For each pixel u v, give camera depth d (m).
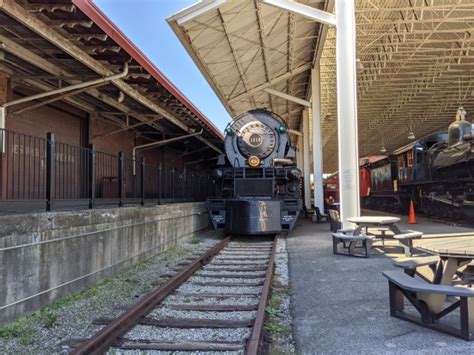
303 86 24.47
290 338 4.38
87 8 7.03
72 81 10.16
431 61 23.42
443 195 18.34
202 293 6.21
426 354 3.81
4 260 4.82
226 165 14.41
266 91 20.16
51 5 6.66
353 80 11.42
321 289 6.27
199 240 12.72
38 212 5.82
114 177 13.03
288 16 14.19
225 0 10.69
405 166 24.17
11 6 6.39
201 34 12.82
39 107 11.52
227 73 16.94
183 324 4.74
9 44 7.97
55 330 4.72
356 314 5.05
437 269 5.15
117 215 7.80
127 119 14.63
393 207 27.52
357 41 20.19
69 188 8.66
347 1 11.56
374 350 3.93
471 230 13.09
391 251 9.75
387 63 23.86
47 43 8.09
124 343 4.22
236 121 14.33
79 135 13.70
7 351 4.11
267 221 12.21
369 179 35.50
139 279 7.34
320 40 16.58
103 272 7.21
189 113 15.16
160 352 4.01
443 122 41.09
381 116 37.84
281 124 14.15
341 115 11.42
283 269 7.87
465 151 15.21
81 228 6.54
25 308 5.18
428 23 18.80
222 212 13.17
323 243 11.29
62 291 5.99
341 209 11.30
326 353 3.90
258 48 15.73
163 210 10.50
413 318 4.69
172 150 22.52
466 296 3.98
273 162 13.53
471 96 30.08
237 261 8.95
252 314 5.20
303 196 25.89
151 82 10.99
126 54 8.96
